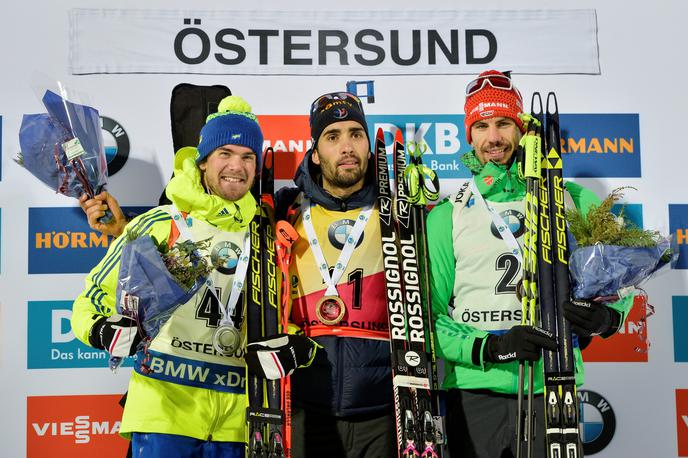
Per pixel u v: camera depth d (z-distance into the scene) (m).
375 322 4.31
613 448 5.30
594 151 5.48
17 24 5.37
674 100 5.52
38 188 5.29
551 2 5.55
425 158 5.46
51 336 5.22
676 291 5.40
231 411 4.14
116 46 5.41
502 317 4.30
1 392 5.17
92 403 5.21
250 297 4.25
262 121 5.43
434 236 4.45
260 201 4.52
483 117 4.52
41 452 5.17
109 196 4.96
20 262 5.25
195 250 4.02
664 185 5.48
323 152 4.40
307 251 4.38
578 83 5.52
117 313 4.07
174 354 4.10
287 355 4.02
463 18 5.52
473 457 4.25
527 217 4.31
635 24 5.54
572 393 4.18
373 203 4.48
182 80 5.42
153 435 4.01
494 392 4.29
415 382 4.23
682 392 5.35
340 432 4.22
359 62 5.48
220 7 5.46
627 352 5.35
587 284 4.13
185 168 4.31
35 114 5.09
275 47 5.46
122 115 5.38
